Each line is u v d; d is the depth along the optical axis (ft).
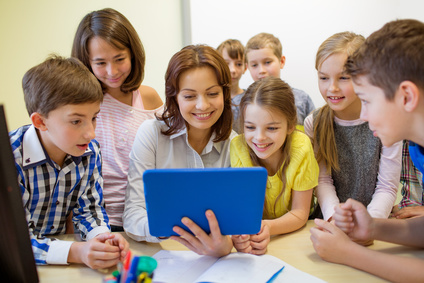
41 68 2.85
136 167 3.57
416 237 2.77
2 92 7.59
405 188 3.83
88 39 4.16
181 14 8.21
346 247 2.57
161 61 8.32
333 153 3.89
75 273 2.58
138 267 1.96
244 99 3.39
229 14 8.01
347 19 8.02
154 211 2.44
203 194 2.36
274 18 8.02
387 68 2.26
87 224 3.21
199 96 3.25
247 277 2.35
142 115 4.61
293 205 3.49
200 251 2.64
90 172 3.34
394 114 2.33
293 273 2.44
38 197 3.14
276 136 3.27
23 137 3.05
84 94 2.77
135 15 8.00
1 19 7.33
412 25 2.32
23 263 1.99
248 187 2.33
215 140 3.72
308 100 6.71
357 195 3.96
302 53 8.14
